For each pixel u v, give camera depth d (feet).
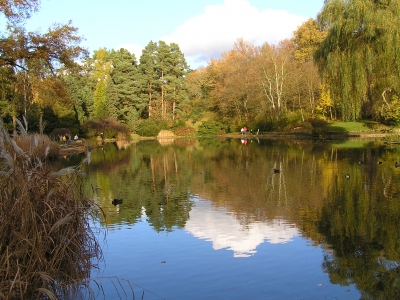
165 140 162.09
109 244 26.76
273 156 78.84
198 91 220.64
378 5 82.84
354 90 86.99
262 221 31.45
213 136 178.40
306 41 189.16
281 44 166.40
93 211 24.93
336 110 152.87
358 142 105.29
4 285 17.49
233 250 25.09
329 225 29.81
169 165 70.44
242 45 175.22
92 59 218.38
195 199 40.34
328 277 20.90
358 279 20.58
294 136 140.97
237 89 170.50
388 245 25.29
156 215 34.14
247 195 41.45
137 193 44.14
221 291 19.54
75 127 134.00
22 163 21.09
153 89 207.62
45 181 21.39
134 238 27.89
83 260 21.86
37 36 70.28
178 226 30.76
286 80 160.76
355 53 83.97
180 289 19.89
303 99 164.25
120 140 155.53
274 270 21.93
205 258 23.88
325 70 92.07
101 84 178.60
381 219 30.86
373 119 139.13
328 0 88.12
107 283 20.71
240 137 159.94
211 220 32.17
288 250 24.88
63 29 71.82
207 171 60.75
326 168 58.49
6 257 17.58
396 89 83.87
